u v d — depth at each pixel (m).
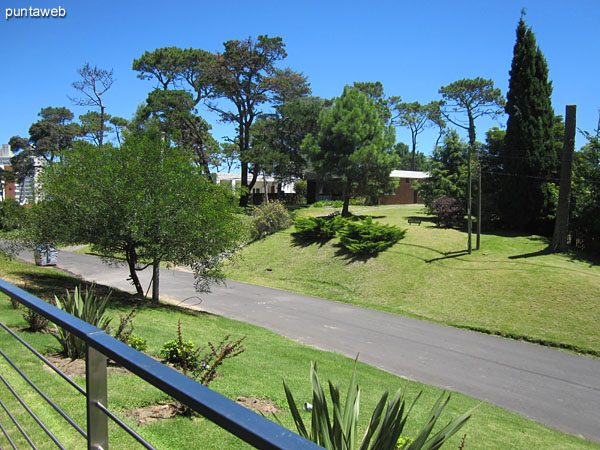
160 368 1.14
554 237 24.02
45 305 1.76
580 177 25.25
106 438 1.42
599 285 18.84
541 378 11.91
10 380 4.70
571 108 23.11
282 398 6.38
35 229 13.52
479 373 11.98
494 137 33.25
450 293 20.47
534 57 29.33
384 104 66.25
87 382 1.38
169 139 14.92
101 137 35.41
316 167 36.06
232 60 42.62
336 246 28.50
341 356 11.84
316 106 45.28
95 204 12.84
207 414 0.95
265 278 26.16
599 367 13.19
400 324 17.20
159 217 13.20
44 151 60.09
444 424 6.98
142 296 15.83
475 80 55.88
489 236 28.27
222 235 14.23
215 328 12.70
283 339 13.21
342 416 2.77
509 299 18.88
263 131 46.66
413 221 32.66
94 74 33.78
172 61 44.72
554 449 6.77
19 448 3.10
